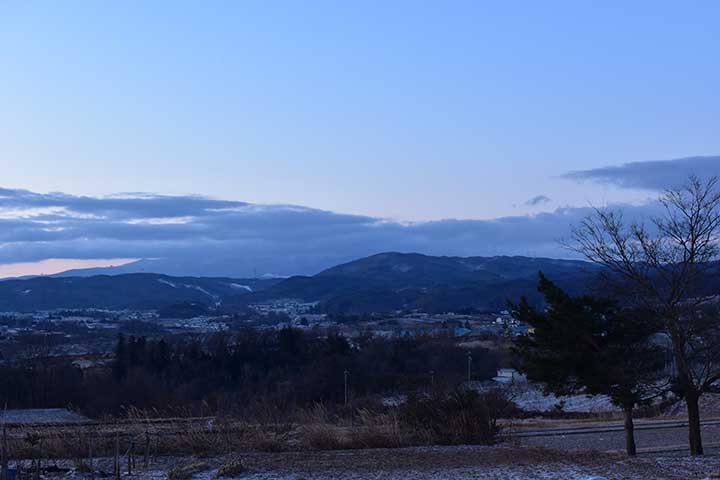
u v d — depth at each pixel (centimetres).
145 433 2039
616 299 2041
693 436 1950
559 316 2067
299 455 1909
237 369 7175
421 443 2203
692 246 1936
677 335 1942
